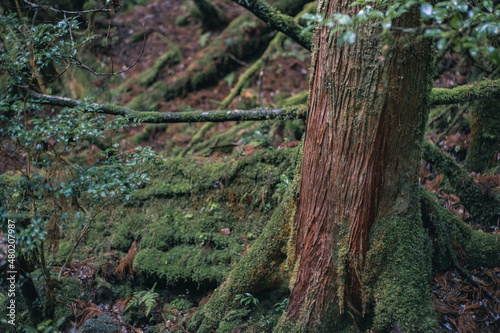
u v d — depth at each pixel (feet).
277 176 11.21
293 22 12.03
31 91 10.83
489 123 12.50
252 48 21.34
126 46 23.43
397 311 7.84
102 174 7.97
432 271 9.70
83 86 19.74
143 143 18.84
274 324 9.07
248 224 11.28
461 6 4.59
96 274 11.25
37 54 7.98
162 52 22.91
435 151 11.87
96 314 10.24
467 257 9.87
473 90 10.50
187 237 11.35
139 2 25.93
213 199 11.82
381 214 8.02
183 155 17.46
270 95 18.85
